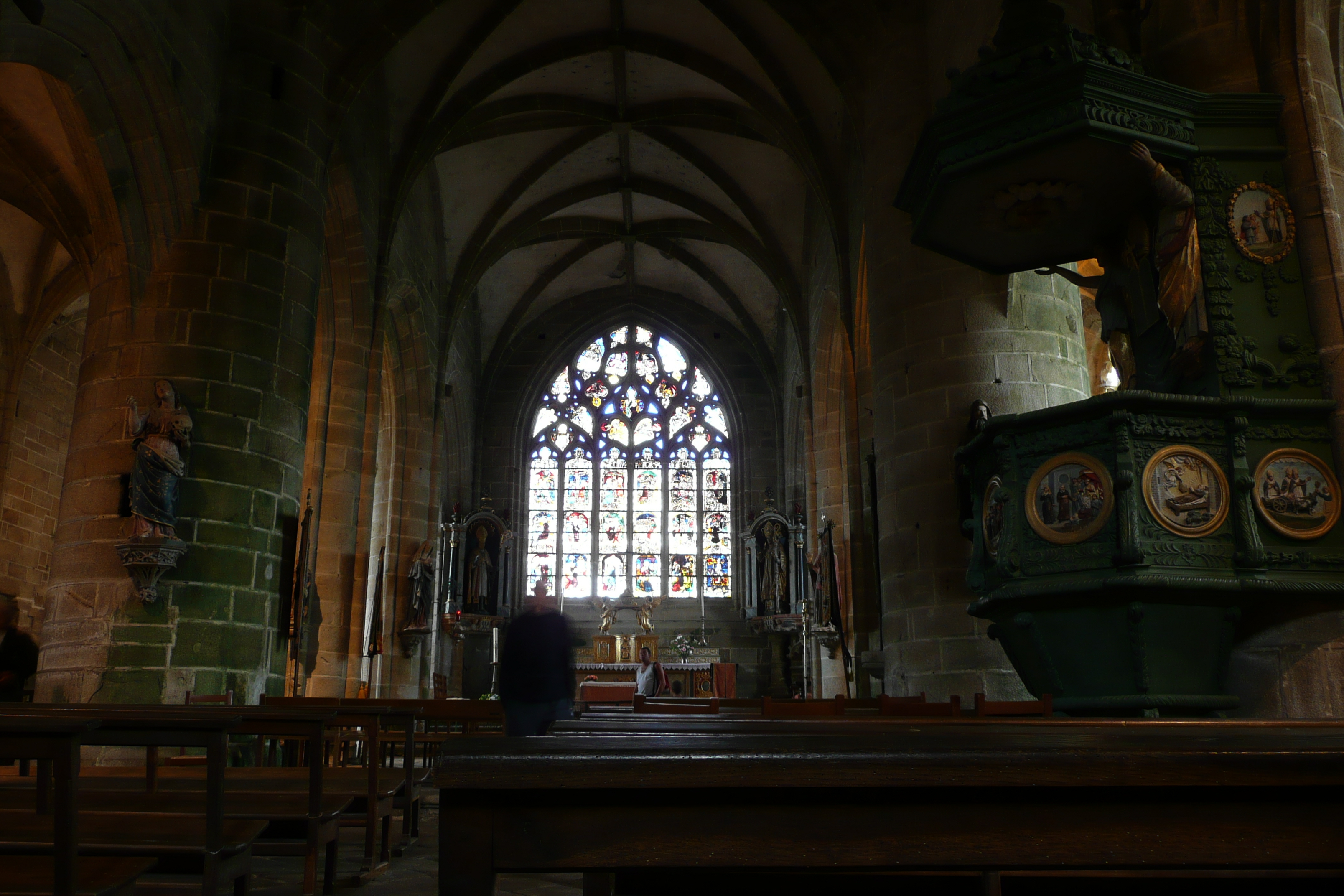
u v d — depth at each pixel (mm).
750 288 32250
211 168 14633
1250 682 8148
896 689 14234
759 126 23594
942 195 9180
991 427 8680
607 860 1551
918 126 15695
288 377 14852
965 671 13148
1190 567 7680
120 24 12633
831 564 24531
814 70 19906
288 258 15039
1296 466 8117
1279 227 8922
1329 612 8031
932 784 1558
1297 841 1619
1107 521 7848
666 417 34312
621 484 33719
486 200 26875
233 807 5523
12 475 21531
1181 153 8852
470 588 30828
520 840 1552
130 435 13094
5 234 20875
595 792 1565
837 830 1585
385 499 24859
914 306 14797
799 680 31047
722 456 34031
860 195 19031
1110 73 8359
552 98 24375
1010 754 1581
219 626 13367
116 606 12945
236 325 14242
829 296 23734
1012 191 9164
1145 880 2443
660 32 22000
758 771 1550
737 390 33906
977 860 1586
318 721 5410
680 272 33344
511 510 32688
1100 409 7984
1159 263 8742
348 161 18578
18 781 7215
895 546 14398
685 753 1568
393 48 17172
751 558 31688
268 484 14289
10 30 11867
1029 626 8172
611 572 32875
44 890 3014
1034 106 8438
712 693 29219
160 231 14094
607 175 28172
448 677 30219
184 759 9117
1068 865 1592
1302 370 8648
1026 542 8344
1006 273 10562
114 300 13969
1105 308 9734
